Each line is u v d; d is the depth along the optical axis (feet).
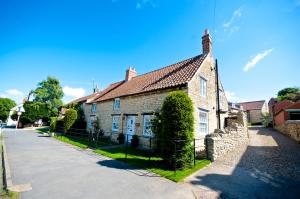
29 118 141.49
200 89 48.16
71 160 32.07
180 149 27.09
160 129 35.09
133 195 18.22
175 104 28.45
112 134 62.39
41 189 19.27
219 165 29.53
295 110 74.28
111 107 67.36
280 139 58.95
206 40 57.67
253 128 106.93
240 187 20.58
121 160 32.37
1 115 215.10
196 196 18.19
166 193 18.81
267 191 19.56
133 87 62.23
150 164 29.81
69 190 19.15
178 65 58.75
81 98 114.73
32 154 36.35
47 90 151.33
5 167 26.89
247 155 36.42
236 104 169.07
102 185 20.68
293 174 25.11
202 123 48.24
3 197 17.20
